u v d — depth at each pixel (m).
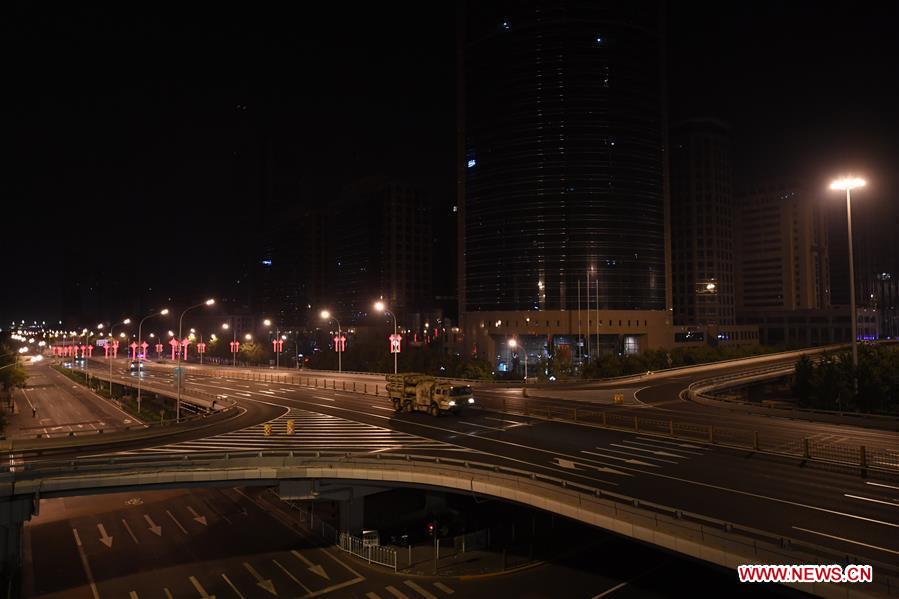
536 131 135.75
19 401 95.25
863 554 18.31
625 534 21.44
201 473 29.92
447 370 108.94
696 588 26.39
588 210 133.75
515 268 137.75
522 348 136.50
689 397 58.03
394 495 38.59
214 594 28.91
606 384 71.12
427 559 31.94
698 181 174.75
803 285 189.75
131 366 127.81
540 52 135.50
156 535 37.00
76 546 35.31
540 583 27.91
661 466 30.03
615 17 134.88
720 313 173.88
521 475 29.00
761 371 82.25
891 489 25.38
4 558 28.52
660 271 139.12
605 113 134.12
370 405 58.31
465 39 147.25
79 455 37.25
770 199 195.88
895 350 76.88
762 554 17.55
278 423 48.44
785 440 35.84
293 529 37.78
